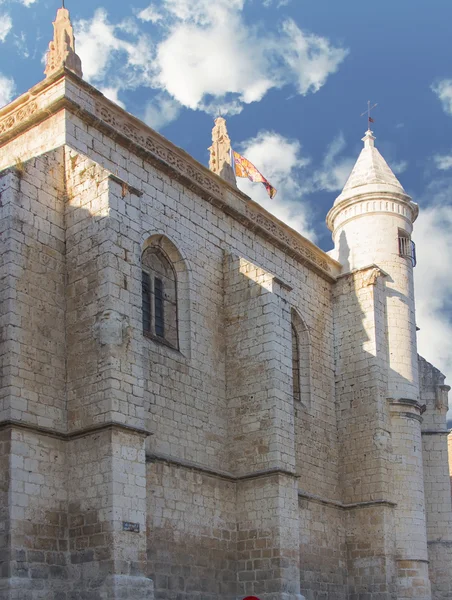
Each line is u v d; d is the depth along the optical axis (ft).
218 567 97.55
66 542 79.10
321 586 116.57
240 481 103.09
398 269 139.95
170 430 96.94
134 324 85.51
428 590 124.98
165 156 107.55
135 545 78.23
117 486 78.23
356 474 127.95
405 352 135.95
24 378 80.84
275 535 98.43
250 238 119.96
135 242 88.48
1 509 75.97
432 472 154.51
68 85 94.84
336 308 138.00
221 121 126.31
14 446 77.51
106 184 86.99
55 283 86.69
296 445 120.16
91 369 82.99
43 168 89.20
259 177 130.82
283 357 106.93
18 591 73.36
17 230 84.43
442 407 158.10
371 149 150.30
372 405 129.70
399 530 125.70
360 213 141.90
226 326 110.11
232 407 106.63
